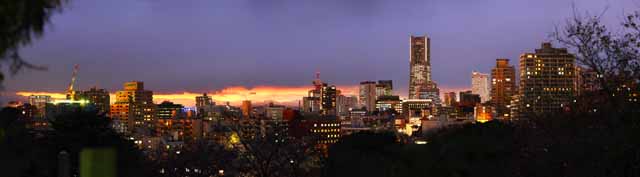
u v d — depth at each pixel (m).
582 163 19.47
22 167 20.42
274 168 47.53
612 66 18.56
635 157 17.45
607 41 18.75
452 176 24.20
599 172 18.45
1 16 5.31
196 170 49.28
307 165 49.91
